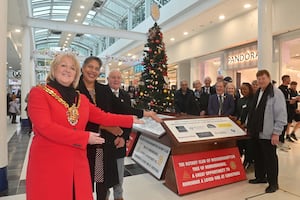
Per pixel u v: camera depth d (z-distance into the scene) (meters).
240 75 8.52
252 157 3.49
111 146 2.03
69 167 1.23
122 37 10.80
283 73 6.89
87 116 1.39
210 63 9.99
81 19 10.61
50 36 18.97
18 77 21.58
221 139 3.08
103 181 1.99
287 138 5.86
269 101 2.96
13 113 10.90
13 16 7.86
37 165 1.20
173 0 8.85
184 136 2.95
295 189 3.02
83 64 1.99
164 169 3.37
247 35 7.39
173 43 11.79
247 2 6.68
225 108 4.30
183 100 5.25
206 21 8.38
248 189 3.05
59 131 1.17
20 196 2.90
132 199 2.79
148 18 11.30
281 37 6.80
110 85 2.67
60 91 1.30
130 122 1.63
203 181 3.07
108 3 13.81
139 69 16.45
